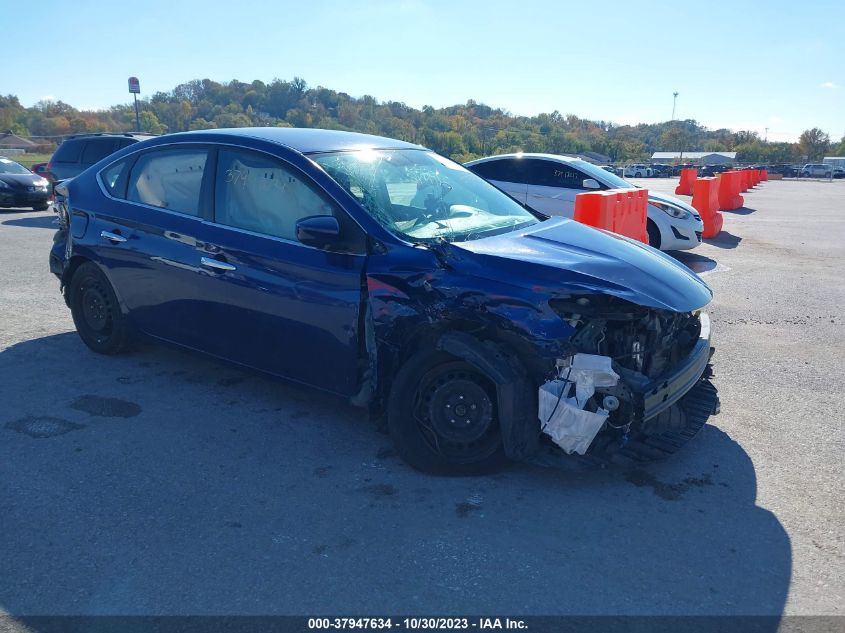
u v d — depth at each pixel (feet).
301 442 13.37
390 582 9.23
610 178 35.17
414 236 12.44
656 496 11.57
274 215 13.53
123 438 13.37
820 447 13.51
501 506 11.15
